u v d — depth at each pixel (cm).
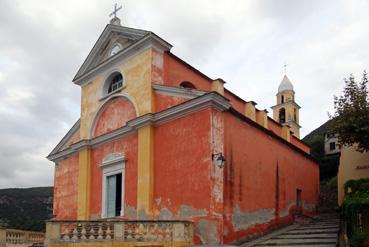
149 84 1719
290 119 3475
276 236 1612
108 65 1981
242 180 1605
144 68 1767
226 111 1566
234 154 1577
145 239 1305
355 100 1534
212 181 1405
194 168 1465
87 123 2059
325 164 3262
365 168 1992
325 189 2877
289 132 2648
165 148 1592
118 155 1820
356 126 1476
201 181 1430
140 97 1753
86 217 1903
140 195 1602
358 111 1507
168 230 1330
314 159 2530
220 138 1486
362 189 1603
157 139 1636
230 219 1477
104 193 1861
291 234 1627
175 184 1516
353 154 2055
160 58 1784
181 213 1467
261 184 1762
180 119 1564
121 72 1902
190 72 1939
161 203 1548
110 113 1955
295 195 2134
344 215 1511
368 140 1525
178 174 1516
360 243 1109
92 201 1925
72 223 1318
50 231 1293
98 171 1936
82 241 1291
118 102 1914
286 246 1364
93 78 2094
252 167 1703
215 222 1370
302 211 2195
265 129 1853
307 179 2364
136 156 1723
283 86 3616
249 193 1641
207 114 1473
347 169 2073
